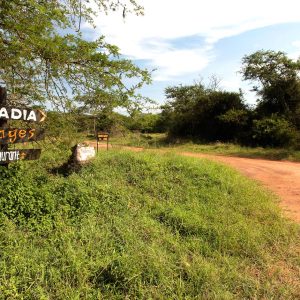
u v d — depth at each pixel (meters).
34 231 5.22
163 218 6.27
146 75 6.04
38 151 6.77
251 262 5.09
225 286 4.35
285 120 26.48
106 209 6.30
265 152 23.19
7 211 5.39
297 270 4.95
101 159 9.34
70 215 5.86
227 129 32.22
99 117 6.61
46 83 6.02
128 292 4.07
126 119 6.63
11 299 3.70
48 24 5.37
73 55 5.61
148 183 7.98
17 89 6.23
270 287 4.45
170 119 37.78
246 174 12.93
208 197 7.70
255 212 7.11
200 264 4.72
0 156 6.18
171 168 9.23
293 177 12.59
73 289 3.98
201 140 33.31
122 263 4.34
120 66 5.86
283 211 7.62
